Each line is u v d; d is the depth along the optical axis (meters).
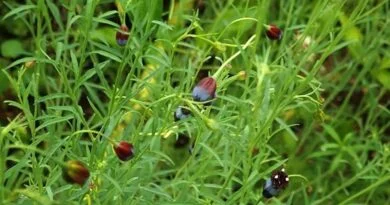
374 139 0.83
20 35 0.91
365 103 0.96
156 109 0.58
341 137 0.91
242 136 0.60
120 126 0.70
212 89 0.55
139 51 0.56
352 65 0.89
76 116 0.59
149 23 0.56
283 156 0.86
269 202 0.81
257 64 0.59
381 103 0.96
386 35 0.88
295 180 0.74
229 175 0.60
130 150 0.53
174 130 0.61
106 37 0.75
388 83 0.87
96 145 0.54
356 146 0.83
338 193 0.87
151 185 0.68
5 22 0.90
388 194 0.88
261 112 0.59
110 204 0.60
